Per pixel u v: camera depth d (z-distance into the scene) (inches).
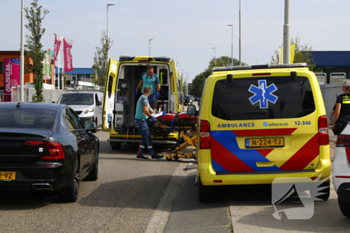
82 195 264.7
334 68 1849.2
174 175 342.6
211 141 220.4
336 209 211.6
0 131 216.1
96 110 799.1
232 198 247.4
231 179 216.5
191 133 430.3
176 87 525.7
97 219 208.5
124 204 241.8
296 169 217.9
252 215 204.1
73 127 268.5
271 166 217.8
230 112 219.8
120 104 510.3
